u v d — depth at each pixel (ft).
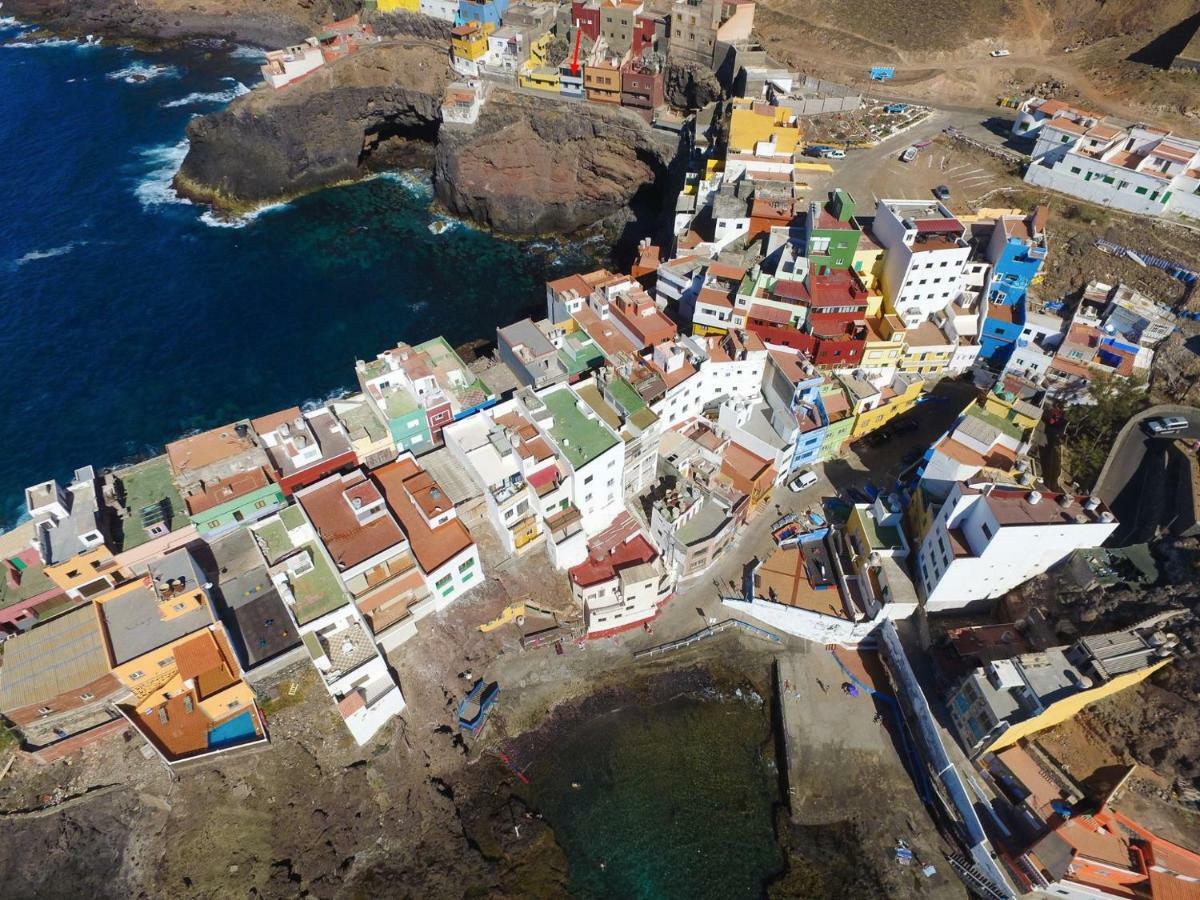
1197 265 286.87
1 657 202.49
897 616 229.25
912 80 438.81
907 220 282.15
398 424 241.55
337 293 384.06
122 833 192.03
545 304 382.63
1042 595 215.92
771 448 261.85
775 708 226.17
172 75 585.22
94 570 210.79
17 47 621.31
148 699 204.64
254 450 229.45
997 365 291.58
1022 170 352.69
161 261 398.21
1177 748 181.27
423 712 215.72
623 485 249.34
